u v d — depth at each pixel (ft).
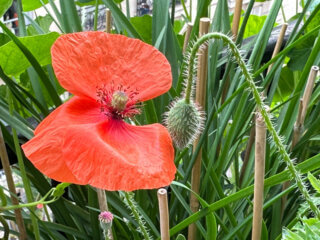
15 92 0.65
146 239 0.57
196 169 0.67
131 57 0.52
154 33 0.75
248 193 0.57
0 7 0.72
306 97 0.75
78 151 0.43
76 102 0.49
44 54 0.67
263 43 0.75
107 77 0.51
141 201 0.75
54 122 0.45
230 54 0.70
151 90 0.51
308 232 0.50
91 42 0.50
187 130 0.56
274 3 0.74
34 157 0.43
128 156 0.44
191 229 0.71
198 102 0.64
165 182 0.43
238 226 0.65
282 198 0.75
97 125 0.46
